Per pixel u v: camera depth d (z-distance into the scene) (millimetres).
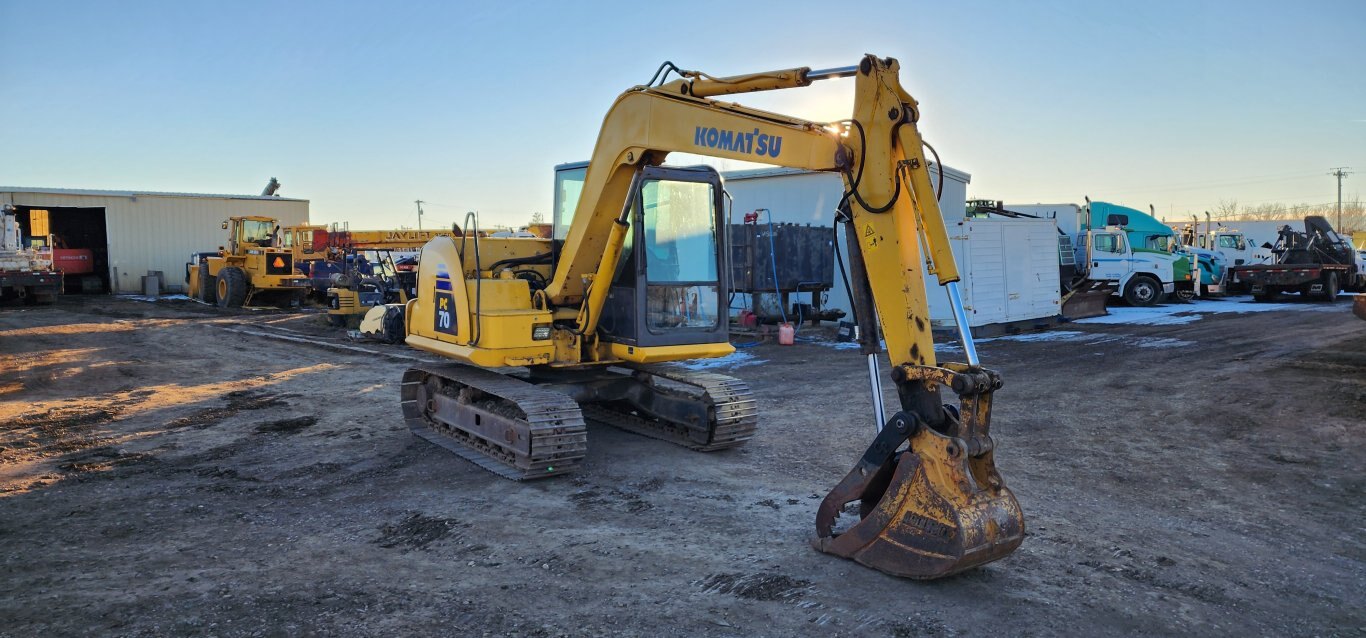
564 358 6891
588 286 6758
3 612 3941
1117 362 12453
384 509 5648
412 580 4352
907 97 4484
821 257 17031
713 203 6898
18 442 7785
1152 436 7754
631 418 8234
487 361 6551
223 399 10055
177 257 33844
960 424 4184
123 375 11945
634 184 6246
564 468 6355
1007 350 14117
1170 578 4398
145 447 7590
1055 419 8531
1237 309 21859
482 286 6723
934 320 15586
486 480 6371
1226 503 5750
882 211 4441
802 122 4969
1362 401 8922
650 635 3707
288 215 36844
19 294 24734
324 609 3969
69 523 5371
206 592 4184
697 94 5609
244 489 6184
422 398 8172
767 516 5449
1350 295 26844
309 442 7754
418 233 16344
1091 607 4023
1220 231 29219
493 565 4578
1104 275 23094
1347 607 4066
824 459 7020
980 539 4020
